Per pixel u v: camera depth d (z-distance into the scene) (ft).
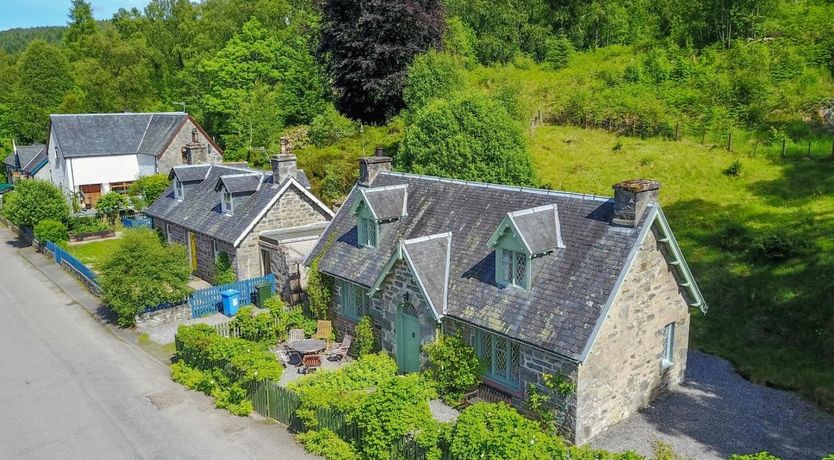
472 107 110.63
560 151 137.28
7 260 136.77
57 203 151.43
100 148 183.21
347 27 152.46
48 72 267.80
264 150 185.78
